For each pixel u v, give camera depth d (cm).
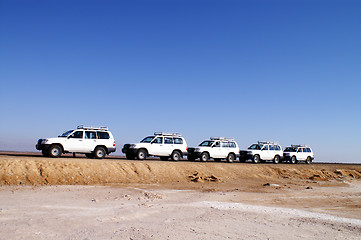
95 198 1074
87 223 718
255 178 2022
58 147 1873
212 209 996
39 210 826
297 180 2100
